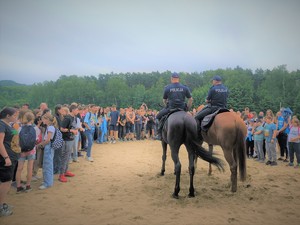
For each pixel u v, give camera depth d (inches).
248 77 3868.1
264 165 371.6
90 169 342.0
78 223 175.2
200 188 249.3
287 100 2743.6
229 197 223.0
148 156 446.9
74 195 234.8
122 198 225.5
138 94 3882.9
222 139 228.4
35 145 251.6
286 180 282.4
